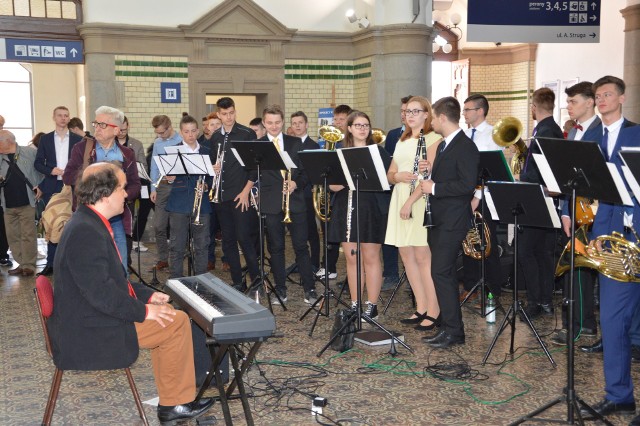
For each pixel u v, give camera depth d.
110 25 9.69
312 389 4.21
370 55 10.26
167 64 10.06
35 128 15.81
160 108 10.10
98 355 3.34
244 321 3.22
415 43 10.01
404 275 6.14
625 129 3.74
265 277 5.93
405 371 4.51
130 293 3.59
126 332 3.38
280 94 10.58
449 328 5.01
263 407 3.93
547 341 5.12
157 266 7.81
